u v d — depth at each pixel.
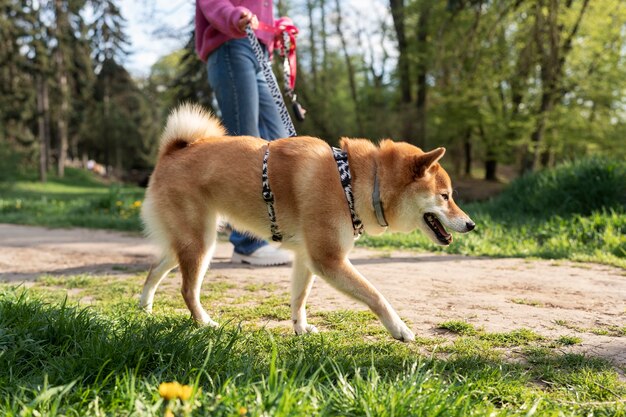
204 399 1.90
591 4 16.81
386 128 22.08
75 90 40.31
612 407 2.11
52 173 37.81
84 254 6.79
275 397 1.87
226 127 4.91
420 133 22.06
